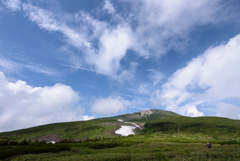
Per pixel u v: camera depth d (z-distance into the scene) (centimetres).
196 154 1719
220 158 1445
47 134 13612
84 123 19362
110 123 19975
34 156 2131
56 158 2005
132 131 16638
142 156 1908
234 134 10925
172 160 1520
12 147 2748
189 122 16575
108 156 1989
